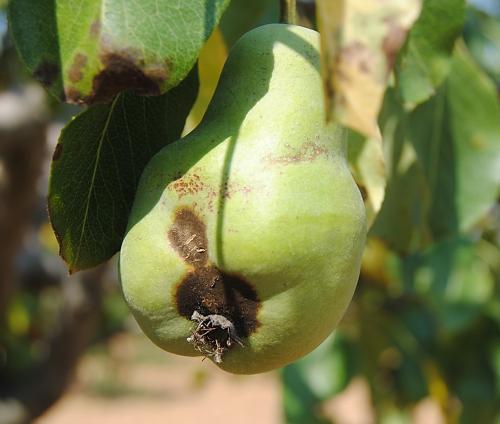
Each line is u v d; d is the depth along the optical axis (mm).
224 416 2895
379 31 251
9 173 680
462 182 491
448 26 402
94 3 285
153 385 3447
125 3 285
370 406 749
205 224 284
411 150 486
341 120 249
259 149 287
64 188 305
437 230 496
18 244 713
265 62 300
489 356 724
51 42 285
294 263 279
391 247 505
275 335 286
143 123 323
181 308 291
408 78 408
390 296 763
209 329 287
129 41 283
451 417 739
